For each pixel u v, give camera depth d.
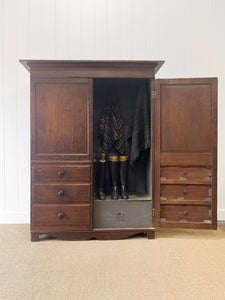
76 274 1.65
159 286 1.52
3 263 1.80
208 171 2.23
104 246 2.09
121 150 2.44
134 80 2.50
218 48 2.79
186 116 2.22
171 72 2.79
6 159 2.71
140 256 1.91
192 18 2.77
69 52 2.74
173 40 2.77
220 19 2.78
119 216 2.24
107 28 2.75
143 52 2.77
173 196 2.25
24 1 2.69
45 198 2.17
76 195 2.18
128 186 2.70
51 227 2.18
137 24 2.76
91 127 2.19
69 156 2.18
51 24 2.71
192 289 1.49
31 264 1.78
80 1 2.73
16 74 2.70
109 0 2.74
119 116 2.46
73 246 2.08
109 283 1.55
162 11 2.76
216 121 2.21
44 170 2.17
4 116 2.70
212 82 2.20
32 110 2.17
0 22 2.67
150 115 2.35
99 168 2.37
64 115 2.18
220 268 1.74
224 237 2.30
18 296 1.42
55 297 1.41
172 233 2.41
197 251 2.00
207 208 2.24
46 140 2.18
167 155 2.24
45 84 2.17
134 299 1.39
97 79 2.46
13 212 2.72
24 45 2.70
